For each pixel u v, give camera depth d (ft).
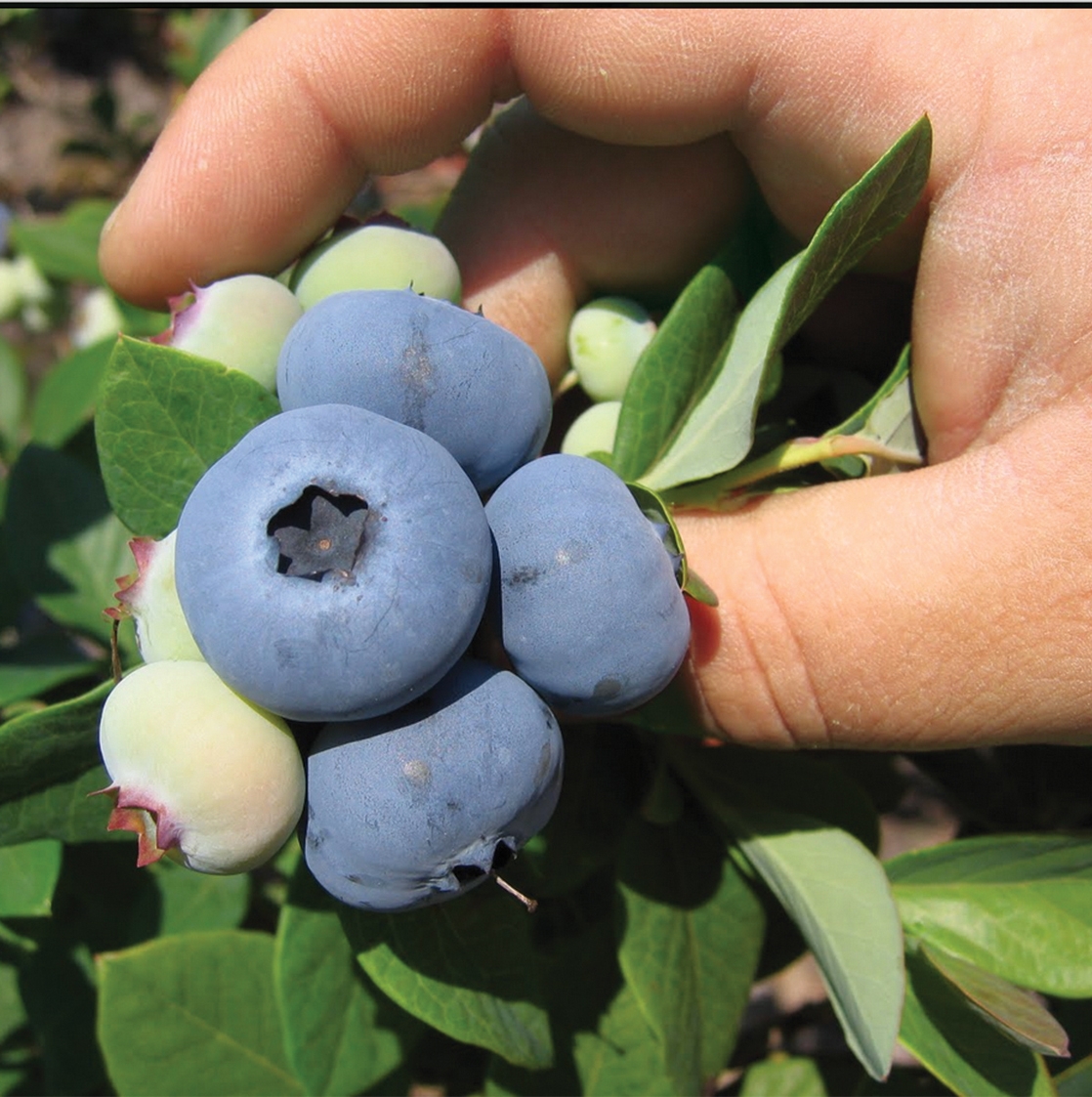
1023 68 0.38
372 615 0.25
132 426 0.33
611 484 0.31
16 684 0.48
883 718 0.36
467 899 0.36
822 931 0.37
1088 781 0.48
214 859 0.29
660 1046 0.38
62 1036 0.48
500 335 0.32
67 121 1.25
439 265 0.39
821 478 0.42
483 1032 0.34
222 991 0.44
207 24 0.88
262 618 0.25
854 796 0.43
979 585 0.35
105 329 0.78
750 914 0.43
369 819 0.28
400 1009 0.40
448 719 0.28
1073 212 0.36
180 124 0.44
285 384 0.32
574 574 0.29
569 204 0.47
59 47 1.31
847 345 0.48
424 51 0.44
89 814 0.34
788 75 0.41
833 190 0.43
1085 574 0.34
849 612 0.35
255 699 0.27
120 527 0.54
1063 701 0.35
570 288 0.48
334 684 0.26
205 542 0.26
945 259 0.39
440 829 0.28
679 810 0.42
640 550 0.30
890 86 0.39
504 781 0.28
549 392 0.33
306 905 0.39
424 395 0.30
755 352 0.37
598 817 0.42
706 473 0.37
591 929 0.46
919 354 0.40
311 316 0.31
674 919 0.41
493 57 0.44
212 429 0.34
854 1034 0.36
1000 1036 0.38
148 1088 0.43
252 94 0.44
